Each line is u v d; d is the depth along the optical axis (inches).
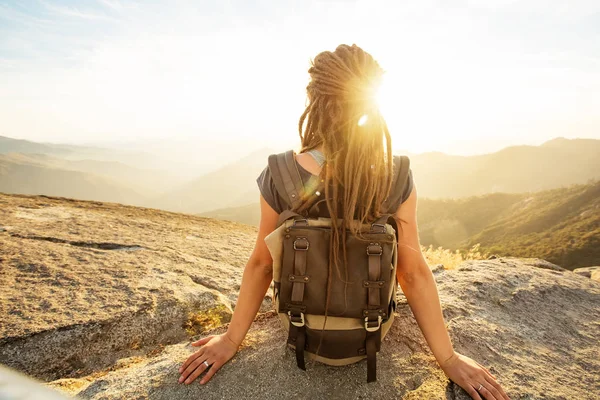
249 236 223.1
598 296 110.1
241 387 63.2
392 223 55.9
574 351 82.1
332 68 51.3
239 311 65.4
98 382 65.7
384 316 53.5
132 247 161.8
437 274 121.3
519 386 68.1
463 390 63.6
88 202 277.3
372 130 50.5
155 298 104.3
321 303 52.5
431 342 61.7
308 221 52.5
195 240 190.9
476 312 93.8
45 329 85.4
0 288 104.1
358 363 69.6
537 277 118.9
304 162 54.8
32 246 142.9
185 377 64.9
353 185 50.1
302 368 61.6
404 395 63.2
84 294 104.3
